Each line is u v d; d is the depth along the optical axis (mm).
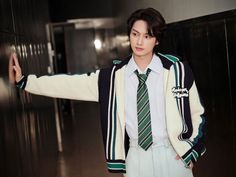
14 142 2123
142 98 1841
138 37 1786
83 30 13125
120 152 1944
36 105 3338
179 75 1860
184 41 3508
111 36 12273
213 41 3070
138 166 1889
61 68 10188
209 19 3096
